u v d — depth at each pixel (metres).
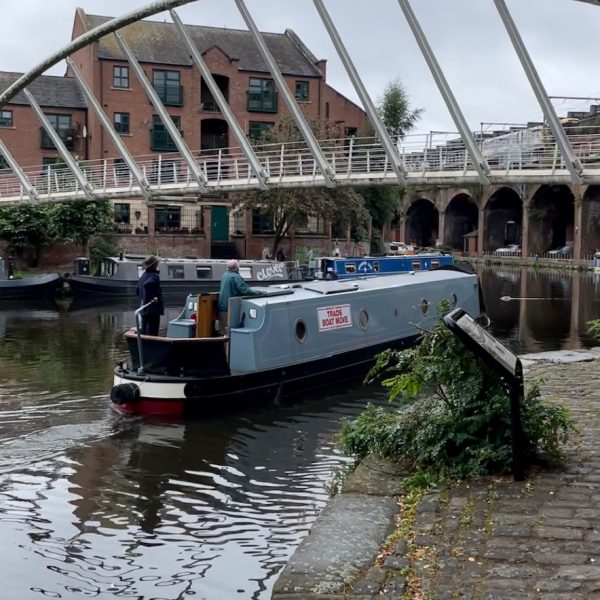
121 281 31.91
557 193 67.88
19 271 38.03
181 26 30.33
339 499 5.94
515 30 21.42
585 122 57.59
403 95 51.16
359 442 7.14
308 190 40.25
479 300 20.23
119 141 34.62
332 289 15.65
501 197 76.94
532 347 19.84
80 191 36.62
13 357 17.92
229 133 48.94
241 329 13.37
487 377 6.50
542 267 60.91
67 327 23.55
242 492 8.96
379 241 53.19
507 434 6.39
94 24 47.34
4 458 10.14
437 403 6.95
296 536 7.66
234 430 11.66
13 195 40.38
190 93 47.56
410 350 7.02
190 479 9.42
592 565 4.66
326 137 43.38
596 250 60.81
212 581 6.68
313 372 14.36
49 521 8.08
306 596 4.44
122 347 19.56
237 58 48.25
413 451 6.68
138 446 10.77
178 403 12.34
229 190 33.06
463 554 4.88
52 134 35.81
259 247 46.66
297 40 51.97
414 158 34.50
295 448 10.77
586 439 7.41
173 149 47.47
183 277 31.28
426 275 19.25
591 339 21.25
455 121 25.02
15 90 35.38
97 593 6.48
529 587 4.40
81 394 13.81
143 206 45.34
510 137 32.41
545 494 5.86
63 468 9.80
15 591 6.52
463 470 6.30
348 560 4.86
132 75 46.53
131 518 8.16
